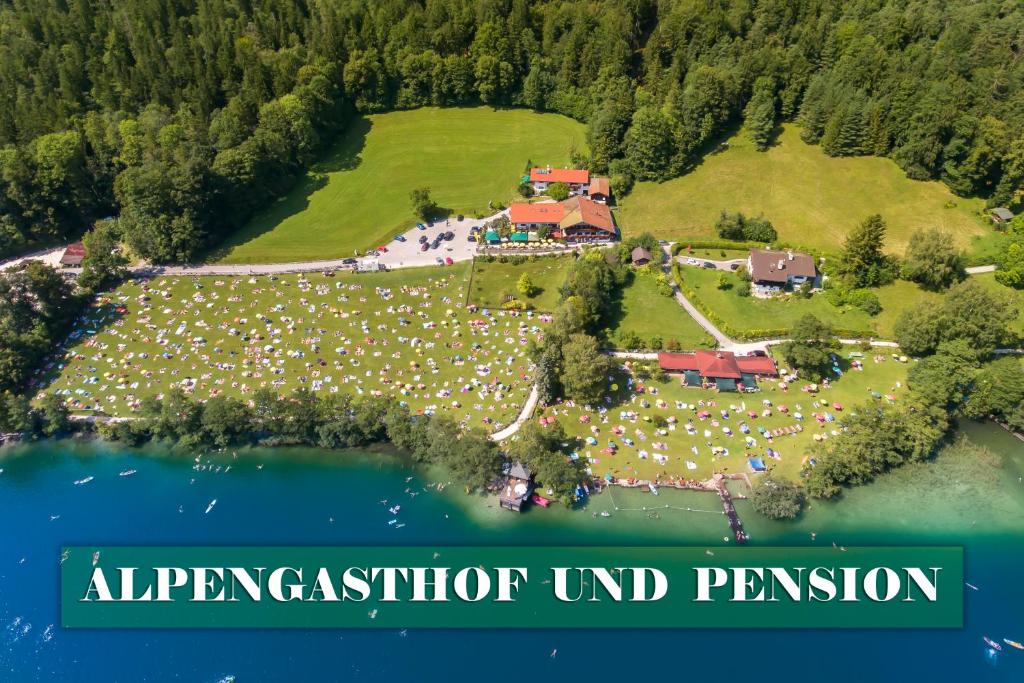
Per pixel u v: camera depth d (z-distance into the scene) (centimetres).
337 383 14350
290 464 13000
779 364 14462
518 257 16975
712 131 19938
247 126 19275
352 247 17788
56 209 18388
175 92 19875
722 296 16000
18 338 14812
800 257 16150
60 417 13638
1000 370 13250
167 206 17150
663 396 13875
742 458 12738
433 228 18275
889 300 15538
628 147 19150
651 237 16988
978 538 11538
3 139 18612
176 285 16762
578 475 11962
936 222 17325
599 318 15262
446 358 14788
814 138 19638
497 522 11875
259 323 15712
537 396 13888
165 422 13325
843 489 12250
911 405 12912
